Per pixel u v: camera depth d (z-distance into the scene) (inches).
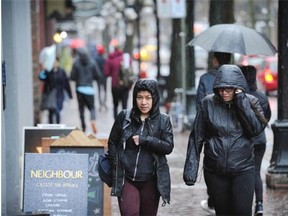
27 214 690.8
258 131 682.2
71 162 738.2
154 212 688.4
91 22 6948.8
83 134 799.1
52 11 3329.2
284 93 1079.0
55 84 1732.3
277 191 1056.8
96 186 791.7
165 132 678.5
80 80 1712.6
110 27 6697.8
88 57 1711.4
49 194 735.7
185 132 1847.9
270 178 1072.8
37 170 737.6
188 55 1945.1
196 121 697.0
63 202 735.7
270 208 946.7
